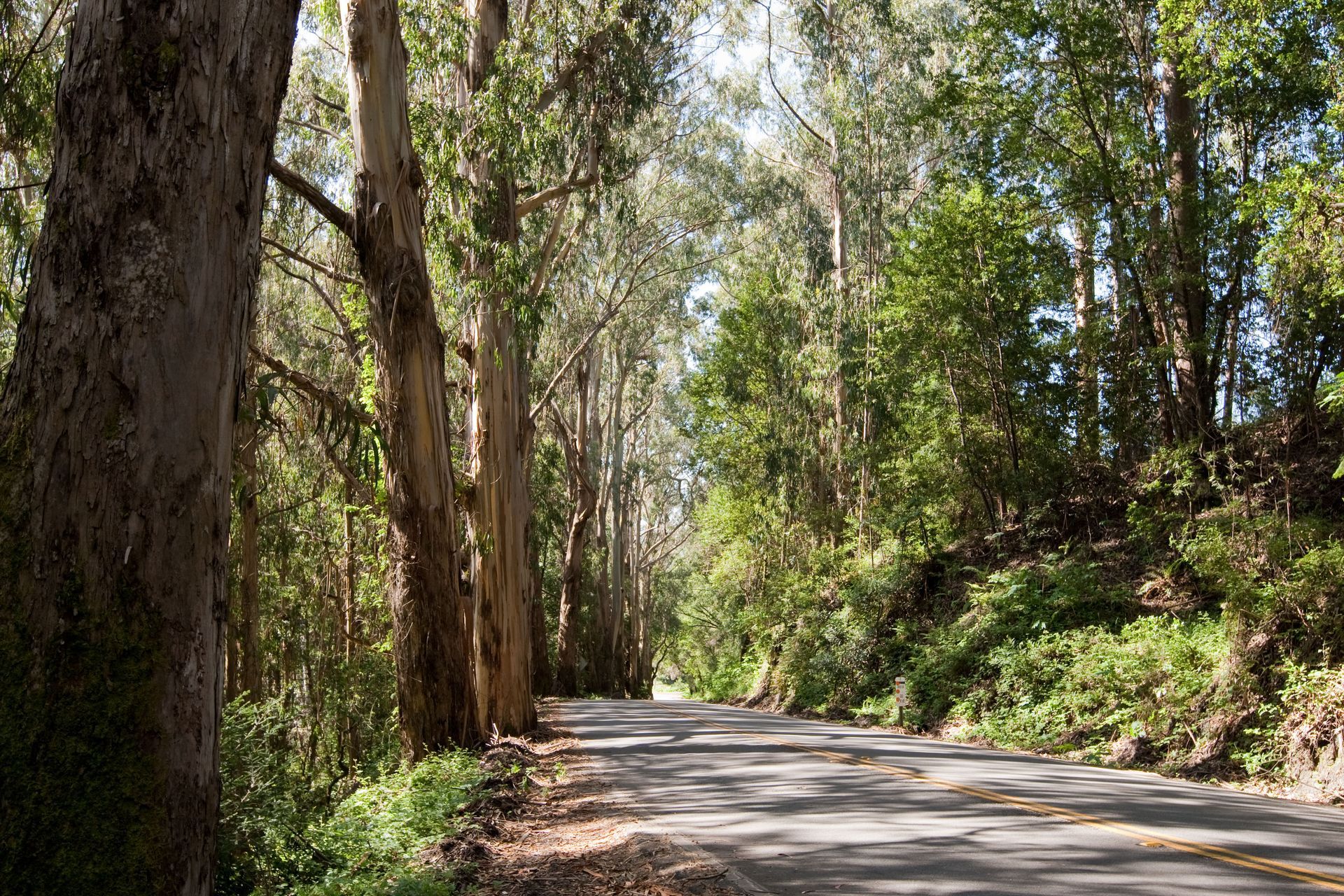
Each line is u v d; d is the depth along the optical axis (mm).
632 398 53219
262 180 4949
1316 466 21250
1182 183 22828
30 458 4305
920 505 29703
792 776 12336
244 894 7176
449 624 15062
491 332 19297
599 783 12648
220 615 4641
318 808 9242
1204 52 19547
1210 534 18250
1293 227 15633
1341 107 16625
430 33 18844
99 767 4148
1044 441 27141
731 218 40125
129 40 4570
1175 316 23250
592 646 53219
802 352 37875
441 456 14922
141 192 4504
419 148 17922
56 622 4184
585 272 36094
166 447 4422
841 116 34969
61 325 4414
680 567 82625
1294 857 6996
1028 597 22906
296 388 17266
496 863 8070
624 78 22250
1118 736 16750
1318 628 14039
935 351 27156
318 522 29781
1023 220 25891
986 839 7785
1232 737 14297
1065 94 24078
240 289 4797
